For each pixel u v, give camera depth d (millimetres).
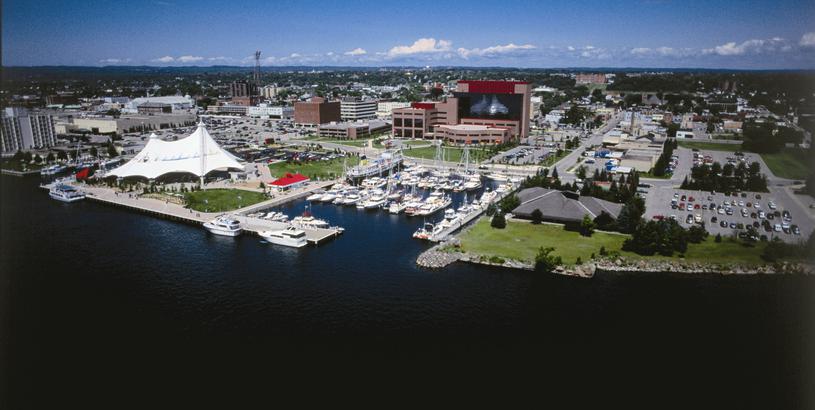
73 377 110062
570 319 135500
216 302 144750
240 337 126562
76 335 126688
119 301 144875
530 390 107438
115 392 105875
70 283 156625
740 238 186375
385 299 146625
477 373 112812
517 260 170875
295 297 147625
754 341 122562
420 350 121312
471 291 151750
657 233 175625
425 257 174750
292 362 116312
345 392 106250
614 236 193250
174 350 120812
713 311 139500
